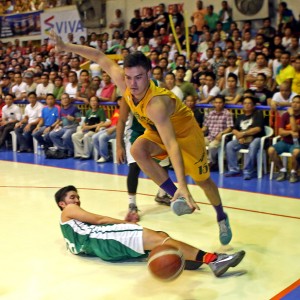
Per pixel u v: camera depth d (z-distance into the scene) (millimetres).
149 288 3342
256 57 9359
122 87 3779
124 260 3863
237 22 12289
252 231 4551
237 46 10609
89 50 3879
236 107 7512
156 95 3203
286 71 8461
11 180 7164
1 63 15148
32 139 10023
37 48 15711
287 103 7070
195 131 3713
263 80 8008
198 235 4469
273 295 3186
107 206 5555
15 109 10367
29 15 16609
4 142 10602
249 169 6977
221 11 12297
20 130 10062
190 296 3205
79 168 8094
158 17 13031
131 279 3498
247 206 5465
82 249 3857
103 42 13500
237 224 4781
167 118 3156
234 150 7113
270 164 7133
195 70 10414
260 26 12031
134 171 4992
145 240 3582
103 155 8578
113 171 7750
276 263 3754
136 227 3668
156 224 4840
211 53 10602
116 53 12539
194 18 12547
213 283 3404
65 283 3445
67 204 4082
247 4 11984
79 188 6527
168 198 5562
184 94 8305
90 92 9742
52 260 3889
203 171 3809
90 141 8883
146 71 3164
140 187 6516
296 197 5852
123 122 4613
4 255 4016
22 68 14195
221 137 7363
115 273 3613
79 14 15250
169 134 3102
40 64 13617
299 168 6895
